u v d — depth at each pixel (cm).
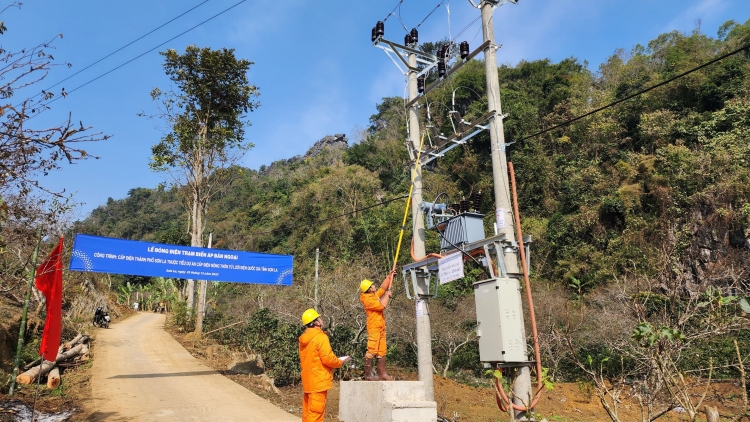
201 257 1337
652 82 3312
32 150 586
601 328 1681
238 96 2575
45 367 1176
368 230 3462
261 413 916
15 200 676
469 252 861
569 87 4209
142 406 938
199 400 1005
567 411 1330
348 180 4372
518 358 699
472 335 2077
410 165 1091
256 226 5162
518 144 3609
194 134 2516
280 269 1432
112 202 9238
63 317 2109
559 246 2845
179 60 2469
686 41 3919
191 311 2491
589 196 2989
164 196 8938
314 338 606
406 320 2094
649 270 2098
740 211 2209
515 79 4544
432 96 4550
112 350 1739
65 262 1752
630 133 3384
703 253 2253
